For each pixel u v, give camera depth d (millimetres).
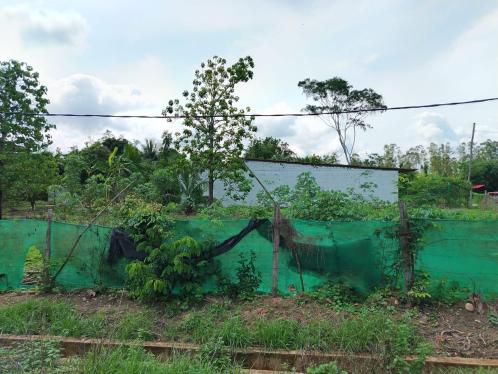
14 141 19000
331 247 6547
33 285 7242
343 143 49281
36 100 19469
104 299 6734
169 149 32594
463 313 5859
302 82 44000
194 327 5617
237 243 6773
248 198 24312
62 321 5770
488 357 4898
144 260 6660
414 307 5953
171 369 4113
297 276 6613
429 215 6973
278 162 24688
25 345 4742
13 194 18484
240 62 18688
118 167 17750
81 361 4199
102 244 7090
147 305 6387
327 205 7801
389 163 62094
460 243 6125
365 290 6355
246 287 6605
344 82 43156
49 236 7285
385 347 4523
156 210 6992
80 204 13750
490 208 23281
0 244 7395
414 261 6207
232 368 4469
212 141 19250
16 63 18750
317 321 5520
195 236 6824
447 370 4617
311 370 4035
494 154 66375
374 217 7246
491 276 6012
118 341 5203
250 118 19125
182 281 6426
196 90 18906
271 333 5195
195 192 21281
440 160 59625
